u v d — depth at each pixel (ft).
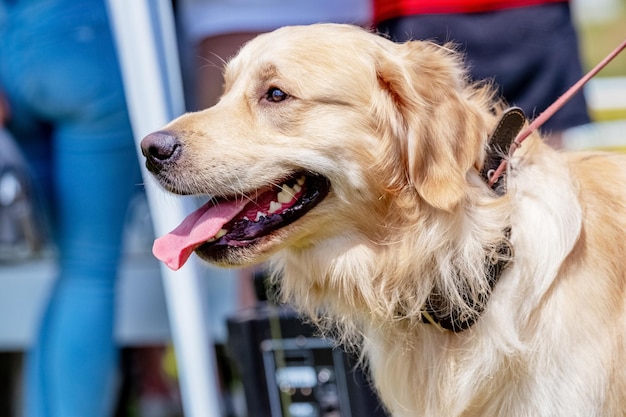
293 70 9.41
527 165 9.36
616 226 9.18
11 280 16.17
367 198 9.41
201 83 14.78
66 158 14.10
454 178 8.94
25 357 17.03
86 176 14.01
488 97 10.32
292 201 9.64
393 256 9.48
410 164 9.13
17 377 17.24
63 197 14.23
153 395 17.87
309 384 11.91
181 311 12.81
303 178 9.66
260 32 14.47
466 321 9.27
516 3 13.00
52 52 13.50
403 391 9.93
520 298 9.03
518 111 9.19
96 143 13.94
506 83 13.14
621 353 8.87
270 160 9.45
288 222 9.58
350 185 9.40
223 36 14.47
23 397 17.10
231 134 9.56
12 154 15.07
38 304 16.10
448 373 9.51
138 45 12.36
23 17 13.61
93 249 14.08
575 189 9.21
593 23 39.91
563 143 14.07
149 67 12.41
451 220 9.20
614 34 37.52
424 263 9.35
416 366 9.80
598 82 20.77
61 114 13.85
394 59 9.33
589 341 8.81
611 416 8.92
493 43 12.98
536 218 9.07
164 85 12.75
